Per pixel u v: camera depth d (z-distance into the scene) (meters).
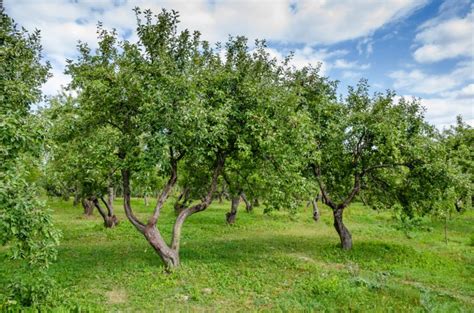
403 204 16.59
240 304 8.96
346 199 16.45
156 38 11.80
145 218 28.81
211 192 13.55
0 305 7.46
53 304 8.13
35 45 11.41
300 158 13.27
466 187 14.07
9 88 9.06
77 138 13.11
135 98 11.95
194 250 15.48
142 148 11.60
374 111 15.13
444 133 32.91
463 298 9.93
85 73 11.60
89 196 21.33
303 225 26.00
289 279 11.19
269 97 12.20
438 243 18.78
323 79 16.27
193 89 10.84
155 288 9.92
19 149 7.68
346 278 11.28
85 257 13.95
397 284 10.83
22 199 7.14
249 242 18.41
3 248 15.22
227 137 11.62
